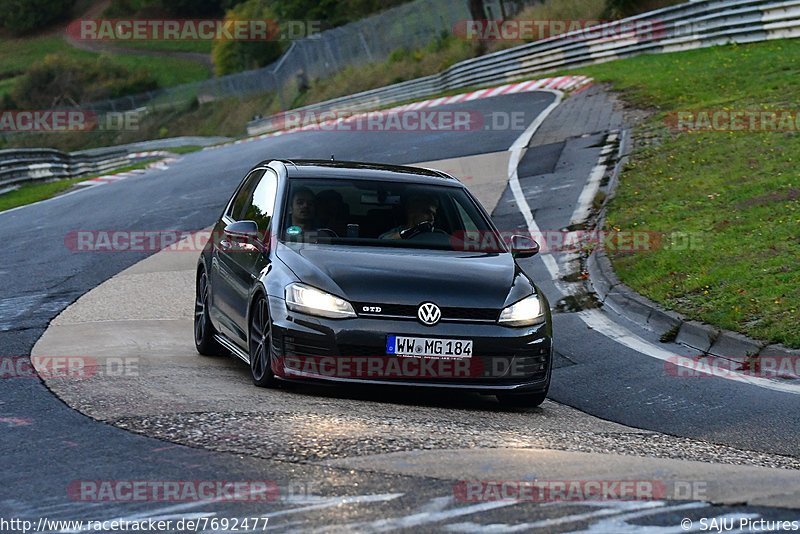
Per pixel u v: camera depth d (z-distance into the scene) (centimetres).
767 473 1886
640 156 6775
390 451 1873
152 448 1894
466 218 2888
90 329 3650
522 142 8306
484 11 18012
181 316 3991
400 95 16200
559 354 3400
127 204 8094
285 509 1537
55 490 1664
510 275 2623
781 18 9938
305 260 2577
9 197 10356
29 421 2144
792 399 2747
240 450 1867
